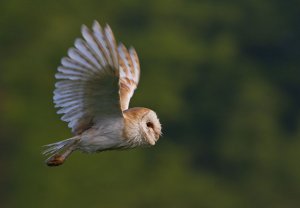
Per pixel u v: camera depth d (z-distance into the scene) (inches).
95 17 1534.2
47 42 1471.5
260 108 1533.0
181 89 1504.7
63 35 1478.8
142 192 1264.8
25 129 1337.4
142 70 1493.6
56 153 350.3
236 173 1453.0
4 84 1418.6
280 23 1654.8
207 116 1513.3
